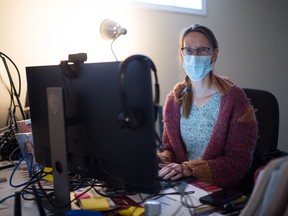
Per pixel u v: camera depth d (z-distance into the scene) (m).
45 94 0.96
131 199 0.95
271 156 1.46
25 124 1.39
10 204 0.96
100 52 1.93
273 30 3.00
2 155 1.50
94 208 0.85
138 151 0.74
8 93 1.67
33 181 1.11
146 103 0.70
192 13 2.35
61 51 1.80
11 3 1.63
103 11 1.92
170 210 0.86
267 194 0.57
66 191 0.88
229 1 2.60
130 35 2.04
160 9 2.16
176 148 1.51
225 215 0.84
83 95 0.83
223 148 1.38
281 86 3.14
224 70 2.64
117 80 0.74
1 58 1.63
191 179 1.14
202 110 1.49
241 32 2.72
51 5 1.74
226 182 1.23
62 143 0.86
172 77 2.30
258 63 2.90
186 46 1.46
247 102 1.40
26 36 1.69
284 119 3.20
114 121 0.77
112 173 0.82
